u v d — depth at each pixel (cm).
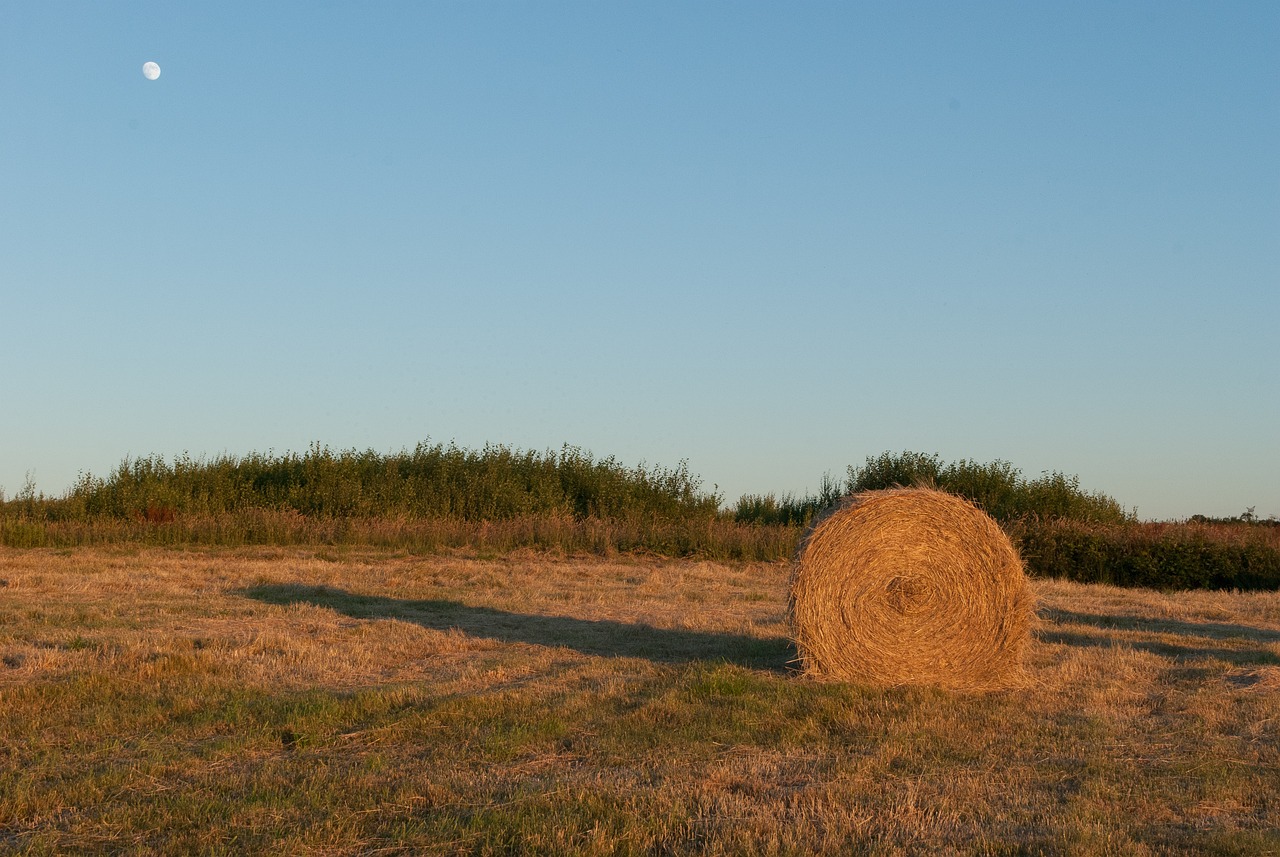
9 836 555
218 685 876
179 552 2075
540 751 720
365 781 641
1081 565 2153
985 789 649
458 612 1367
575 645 1130
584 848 534
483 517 2717
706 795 622
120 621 1193
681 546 2309
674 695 862
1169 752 737
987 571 959
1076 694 927
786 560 2247
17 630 1107
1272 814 611
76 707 803
